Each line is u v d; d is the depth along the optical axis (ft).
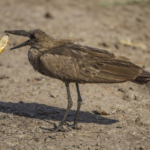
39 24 76.28
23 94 42.32
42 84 46.16
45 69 32.12
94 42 67.15
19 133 31.63
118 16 84.02
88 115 36.19
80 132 32.07
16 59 58.90
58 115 36.29
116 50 64.08
